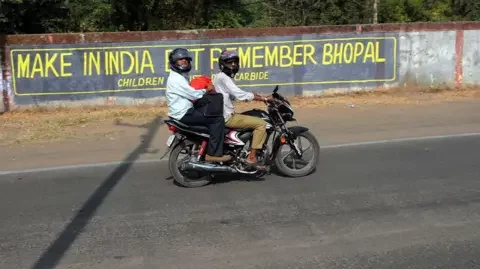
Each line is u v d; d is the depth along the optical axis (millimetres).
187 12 17562
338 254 4883
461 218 5691
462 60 14836
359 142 9469
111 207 6312
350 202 6270
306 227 5539
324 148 9047
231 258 4852
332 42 13945
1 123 11703
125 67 12961
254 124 6852
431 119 11492
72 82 12750
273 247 5066
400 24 14281
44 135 10555
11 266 4777
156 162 8438
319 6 19438
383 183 6965
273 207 6164
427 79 14688
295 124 11203
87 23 16031
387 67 14391
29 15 14844
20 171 8062
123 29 17016
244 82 13602
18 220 5949
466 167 7648
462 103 13250
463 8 21500
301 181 7160
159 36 13008
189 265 4734
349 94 14242
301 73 13891
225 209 6148
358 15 19703
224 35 13328
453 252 4875
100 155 8977
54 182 7434
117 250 5078
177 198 6594
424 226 5492
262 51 13586
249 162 6914
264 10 19625
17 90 12523
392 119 11555
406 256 4812
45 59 12555
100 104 12945
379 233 5340
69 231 5586
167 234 5445
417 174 7344
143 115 12281
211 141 6773
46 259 4918
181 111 6691
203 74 13344
